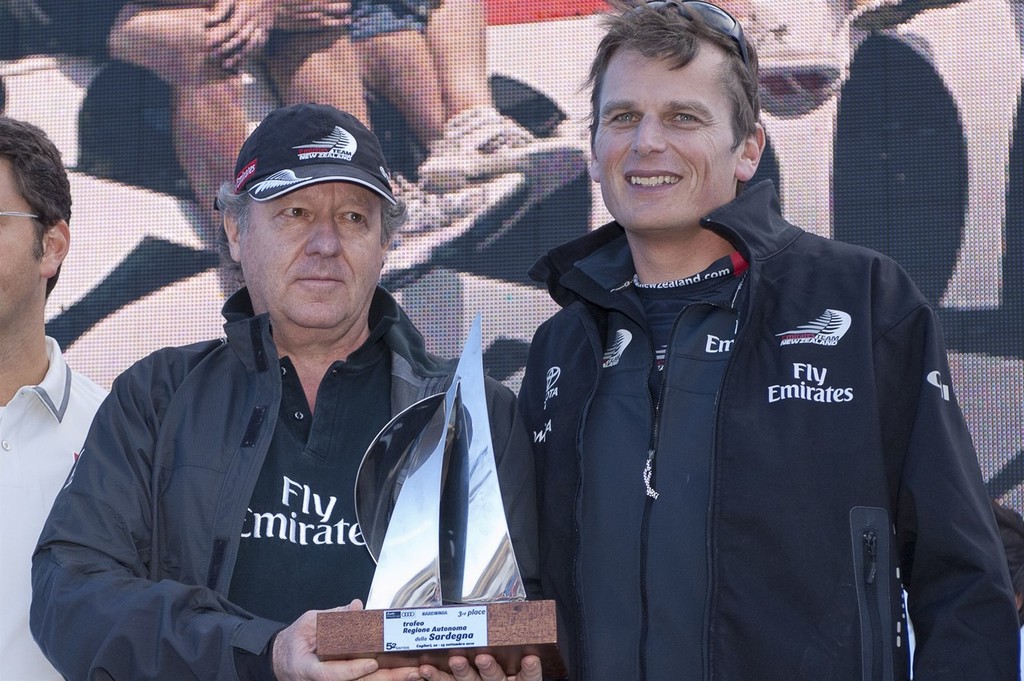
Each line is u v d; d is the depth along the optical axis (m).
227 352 2.13
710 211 2.13
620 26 2.20
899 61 3.49
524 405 2.28
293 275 2.05
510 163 3.66
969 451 1.96
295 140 2.10
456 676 1.77
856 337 1.98
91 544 1.92
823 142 3.50
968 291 3.38
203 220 3.80
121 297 3.80
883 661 1.86
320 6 3.78
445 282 3.65
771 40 3.55
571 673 2.02
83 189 3.86
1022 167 3.39
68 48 3.90
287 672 1.71
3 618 2.24
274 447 2.04
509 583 1.83
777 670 1.85
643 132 2.09
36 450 2.36
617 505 2.02
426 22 3.72
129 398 2.06
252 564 1.96
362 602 1.88
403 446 1.93
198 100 3.83
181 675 1.78
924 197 3.43
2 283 2.30
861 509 1.90
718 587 1.88
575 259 2.32
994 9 3.44
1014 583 2.63
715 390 2.03
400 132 3.71
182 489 1.97
